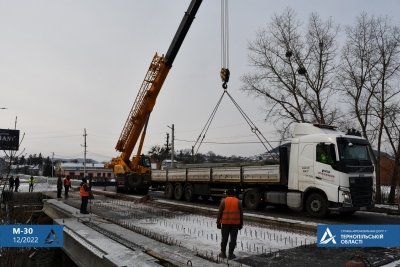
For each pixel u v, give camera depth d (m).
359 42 19.81
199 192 19.36
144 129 23.45
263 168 15.03
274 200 14.59
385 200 21.06
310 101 21.97
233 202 7.45
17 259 8.11
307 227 10.09
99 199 21.39
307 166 13.11
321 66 21.91
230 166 17.61
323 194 12.68
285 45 22.56
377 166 19.41
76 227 10.41
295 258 7.29
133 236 8.97
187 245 8.49
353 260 6.04
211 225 11.27
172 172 21.77
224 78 16.05
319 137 12.89
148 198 18.92
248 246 8.36
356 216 13.73
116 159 25.89
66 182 21.66
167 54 20.53
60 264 11.91
